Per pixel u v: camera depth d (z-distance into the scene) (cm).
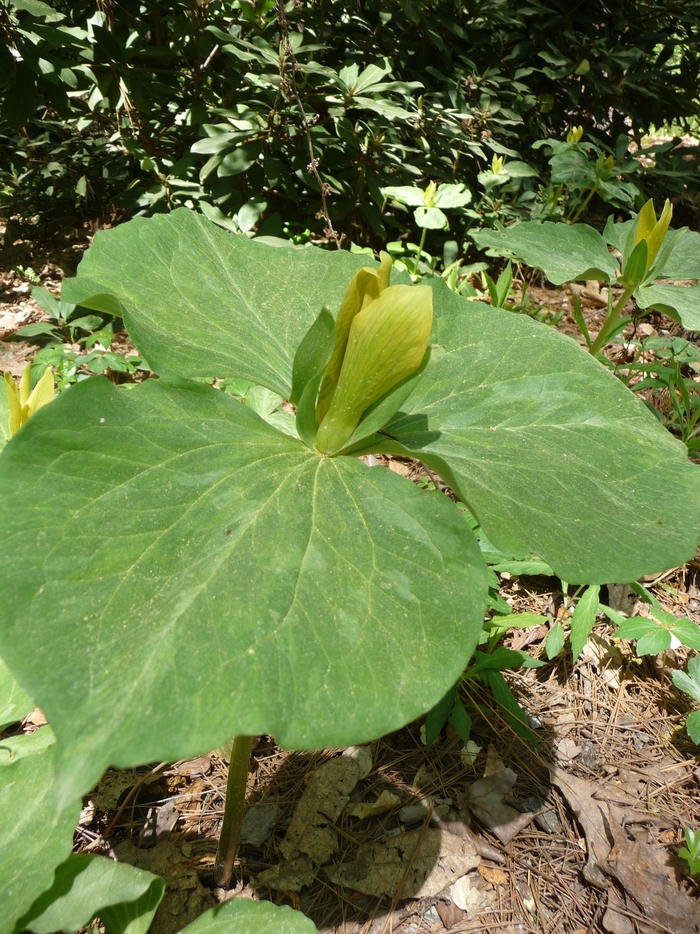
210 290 30
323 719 17
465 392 29
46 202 97
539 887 31
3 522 18
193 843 32
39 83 73
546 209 88
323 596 19
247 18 76
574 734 39
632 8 110
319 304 32
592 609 39
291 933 24
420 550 20
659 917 30
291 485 22
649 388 64
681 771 37
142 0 81
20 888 21
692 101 120
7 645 17
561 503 23
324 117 86
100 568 18
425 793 35
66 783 15
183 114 85
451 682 18
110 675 17
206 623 18
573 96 105
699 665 38
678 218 113
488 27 101
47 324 66
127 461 21
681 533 22
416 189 74
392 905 30
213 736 16
